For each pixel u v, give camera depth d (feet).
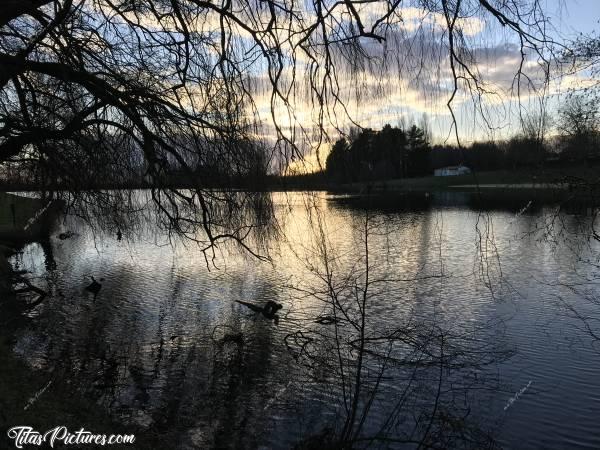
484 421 25.89
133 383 34.17
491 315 45.85
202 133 22.40
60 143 26.55
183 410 30.12
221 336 44.55
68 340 44.29
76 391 31.32
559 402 28.78
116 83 22.54
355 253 43.19
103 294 62.08
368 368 26.91
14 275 62.75
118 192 28.14
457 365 27.94
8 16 14.88
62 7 19.07
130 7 20.03
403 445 23.17
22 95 23.53
